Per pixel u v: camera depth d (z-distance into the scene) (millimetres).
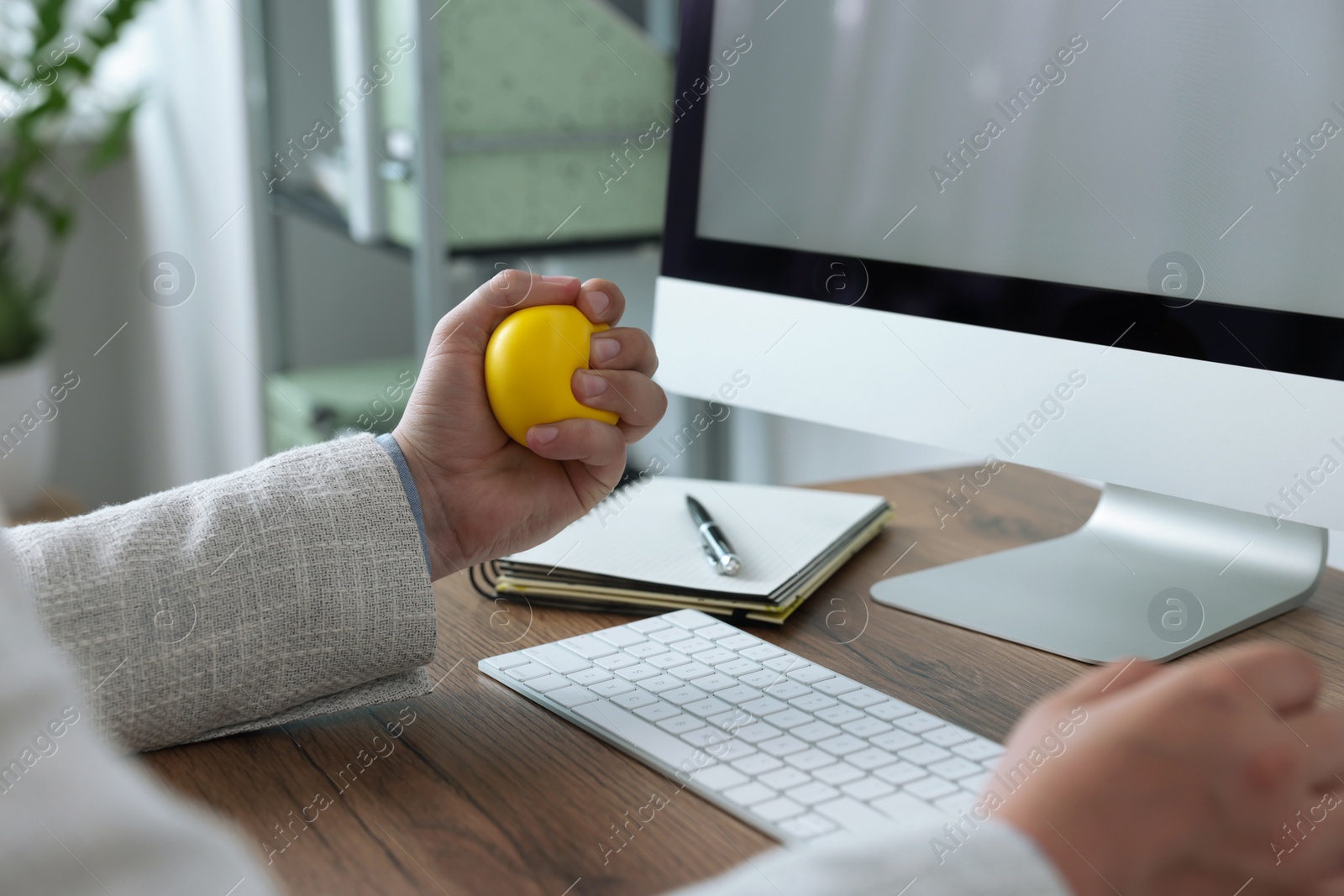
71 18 2281
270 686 506
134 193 2613
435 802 441
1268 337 536
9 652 233
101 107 2564
